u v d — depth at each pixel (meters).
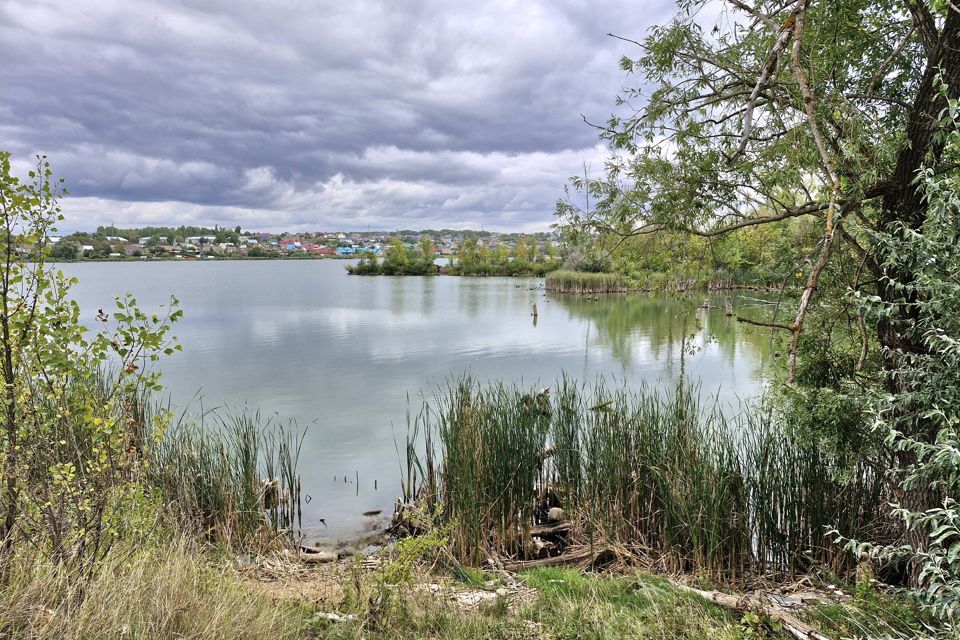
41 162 3.50
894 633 3.78
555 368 17.53
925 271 3.66
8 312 3.53
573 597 5.01
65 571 3.30
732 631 4.12
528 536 6.88
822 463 5.77
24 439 3.53
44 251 3.54
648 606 4.70
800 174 4.50
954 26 3.98
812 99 2.58
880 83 5.13
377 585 4.33
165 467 6.63
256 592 4.25
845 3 4.66
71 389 3.74
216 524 6.65
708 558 5.62
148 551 3.88
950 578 3.07
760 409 7.07
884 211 4.50
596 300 41.91
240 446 7.86
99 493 3.69
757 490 6.05
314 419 12.21
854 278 5.12
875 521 5.46
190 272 89.00
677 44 4.74
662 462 6.46
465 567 6.11
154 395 13.98
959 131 3.51
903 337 4.27
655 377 15.97
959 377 3.50
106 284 56.91
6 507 3.46
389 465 9.77
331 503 8.41
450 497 7.27
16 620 2.87
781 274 5.82
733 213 5.30
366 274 84.62
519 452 7.13
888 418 4.52
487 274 82.75
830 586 5.31
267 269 105.19
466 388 9.07
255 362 18.41
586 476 7.32
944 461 3.18
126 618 3.07
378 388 14.94
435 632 4.16
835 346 5.81
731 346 20.83
